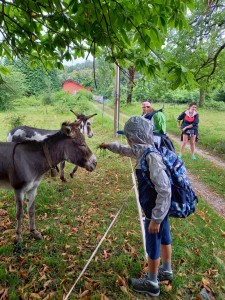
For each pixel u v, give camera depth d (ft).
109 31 8.23
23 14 8.86
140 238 13.39
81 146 12.12
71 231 13.94
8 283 10.13
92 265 11.23
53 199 17.83
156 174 7.65
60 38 9.14
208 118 75.20
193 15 33.19
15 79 102.94
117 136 43.21
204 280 10.73
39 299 9.42
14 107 96.68
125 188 20.70
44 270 10.80
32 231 13.03
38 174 12.12
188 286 10.46
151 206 8.37
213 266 11.80
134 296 9.79
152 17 7.79
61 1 8.04
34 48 9.66
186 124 31.04
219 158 34.06
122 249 12.53
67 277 10.48
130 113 88.28
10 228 14.06
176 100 123.54
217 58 36.78
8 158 11.43
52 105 115.65
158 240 9.04
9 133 19.53
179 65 7.77
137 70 9.11
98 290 9.95
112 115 83.41
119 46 9.07
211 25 34.19
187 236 13.97
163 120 10.64
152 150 7.97
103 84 94.53
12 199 17.78
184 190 8.25
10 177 11.65
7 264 11.07
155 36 7.98
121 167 25.94
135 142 8.32
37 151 11.82
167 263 10.21
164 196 7.59
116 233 13.87
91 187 20.77
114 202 17.80
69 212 16.06
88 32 8.23
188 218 16.14
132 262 11.41
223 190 22.77
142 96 114.42
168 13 7.91
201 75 36.40
